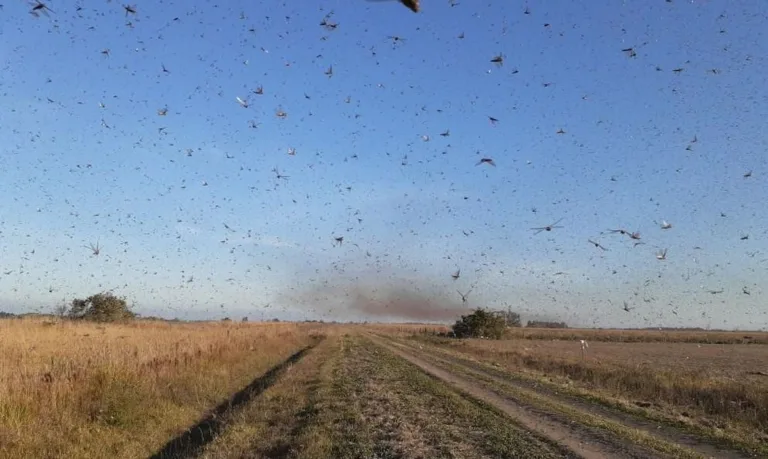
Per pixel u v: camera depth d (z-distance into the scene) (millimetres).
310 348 43281
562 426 13258
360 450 10414
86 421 12102
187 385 17828
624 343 74188
